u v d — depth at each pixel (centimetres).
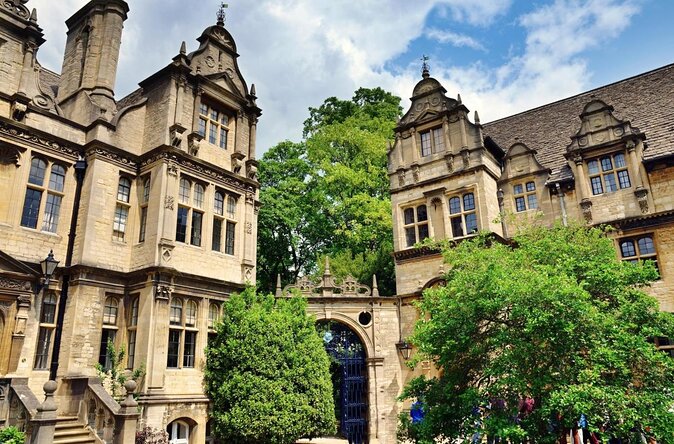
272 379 1727
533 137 2806
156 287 1778
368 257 3039
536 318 1161
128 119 2002
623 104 2578
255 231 2306
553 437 1181
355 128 3509
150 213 1892
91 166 1852
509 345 1313
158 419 1661
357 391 2320
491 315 1314
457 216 2462
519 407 1337
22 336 1557
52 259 1439
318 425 1767
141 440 1534
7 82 1738
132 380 1595
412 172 2655
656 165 2142
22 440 1273
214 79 2225
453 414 1302
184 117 2062
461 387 1348
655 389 1177
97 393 1531
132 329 1792
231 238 2195
